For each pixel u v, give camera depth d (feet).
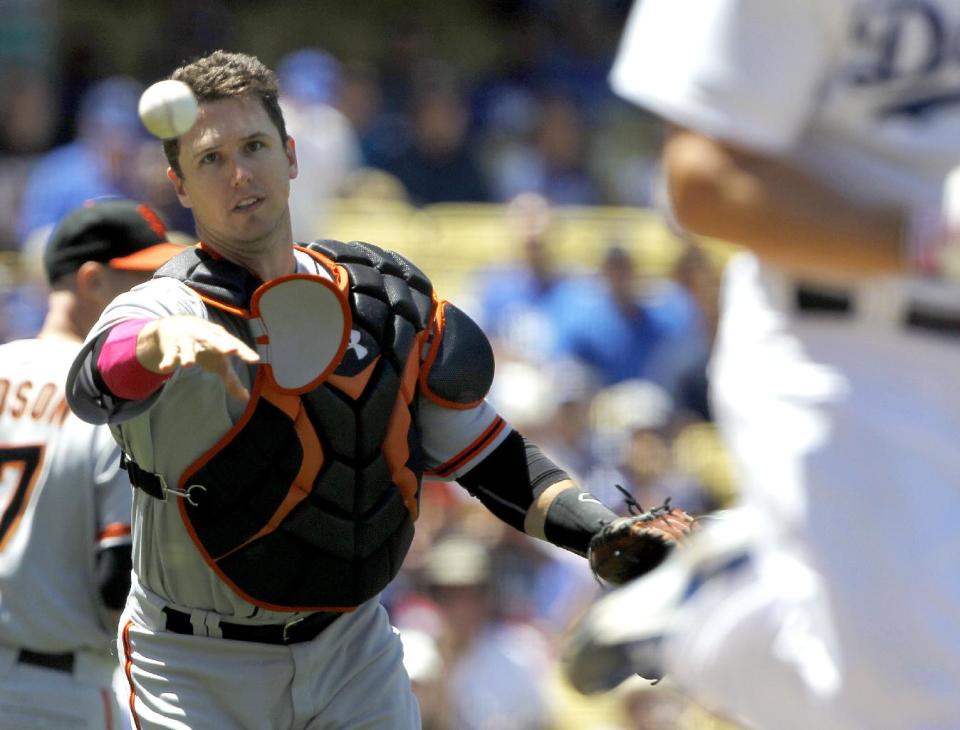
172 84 29.58
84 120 152.97
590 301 119.55
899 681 36.63
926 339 36.19
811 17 35.63
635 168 168.96
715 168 36.29
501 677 83.15
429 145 150.30
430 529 89.61
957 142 36.14
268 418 30.14
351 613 33.09
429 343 32.55
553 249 129.90
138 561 32.60
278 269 31.27
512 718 82.23
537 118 174.29
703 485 106.01
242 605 31.55
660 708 77.46
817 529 36.99
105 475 44.06
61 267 46.26
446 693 81.66
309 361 30.09
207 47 184.75
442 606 85.05
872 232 34.99
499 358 113.09
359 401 30.89
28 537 44.04
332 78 147.13
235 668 32.12
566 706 83.87
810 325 37.24
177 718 32.17
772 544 39.04
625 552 32.04
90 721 44.62
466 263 136.67
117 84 163.12
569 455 103.40
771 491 37.68
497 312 121.29
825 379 37.06
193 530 30.91
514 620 86.28
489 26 219.61
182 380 29.78
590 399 108.78
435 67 182.19
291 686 32.32
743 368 38.60
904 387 36.45
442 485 91.91
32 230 127.34
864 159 36.70
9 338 113.29
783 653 38.91
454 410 33.06
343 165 138.41
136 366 27.61
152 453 30.73
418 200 148.87
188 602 31.99
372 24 219.82
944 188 35.73
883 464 36.45
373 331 31.48
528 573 88.12
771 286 38.04
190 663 32.17
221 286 30.30
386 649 33.42
